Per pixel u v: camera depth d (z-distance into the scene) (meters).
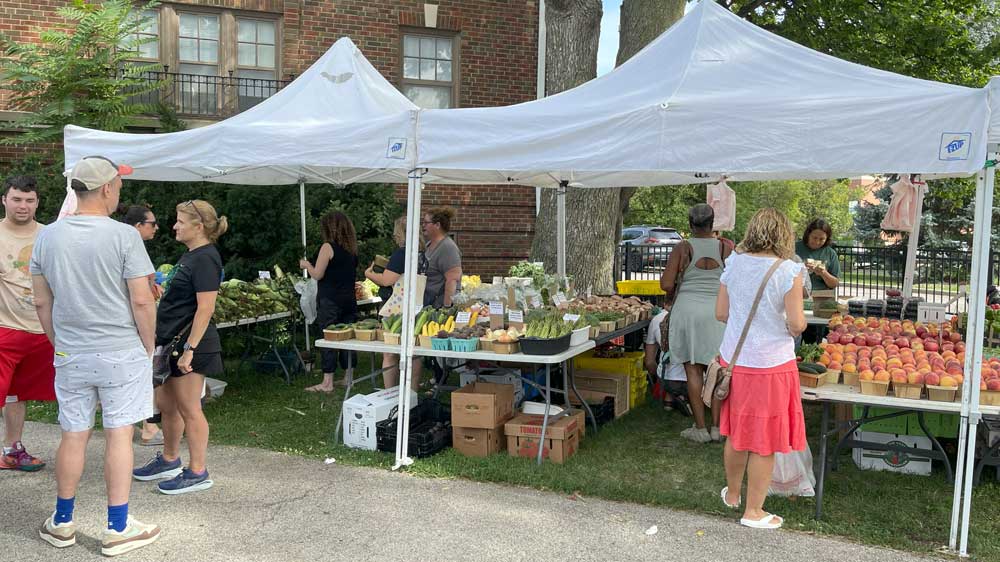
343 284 7.11
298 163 5.39
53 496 4.56
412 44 12.73
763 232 4.02
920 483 4.94
